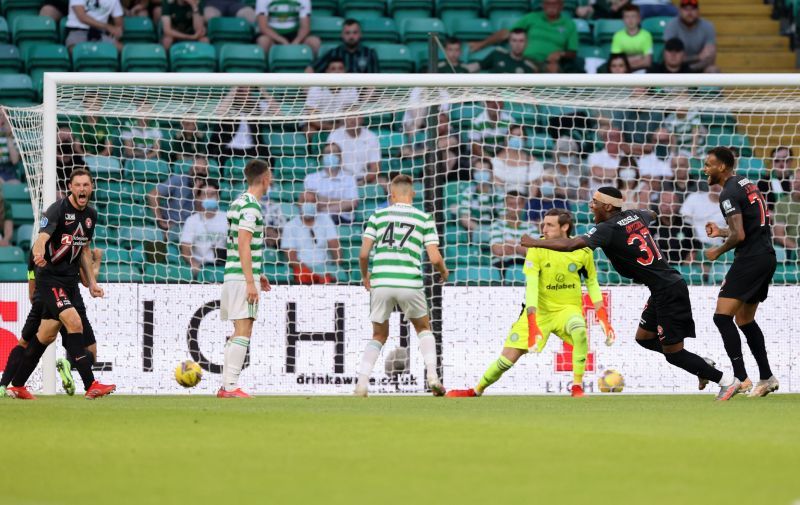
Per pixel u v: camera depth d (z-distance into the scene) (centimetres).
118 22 6581
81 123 4644
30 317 3434
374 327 3747
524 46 6278
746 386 3438
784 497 1369
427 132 5278
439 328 4228
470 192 5128
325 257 5141
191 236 5041
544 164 5341
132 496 1381
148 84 4012
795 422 2500
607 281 4959
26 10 6688
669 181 5012
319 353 4169
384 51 6381
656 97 5031
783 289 4291
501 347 4238
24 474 1585
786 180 5181
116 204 4912
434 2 6825
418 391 4169
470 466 1673
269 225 5209
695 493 1407
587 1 6781
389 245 3653
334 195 5228
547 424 2414
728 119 5478
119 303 4138
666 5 6775
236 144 5256
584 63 6425
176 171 5288
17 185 5925
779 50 6825
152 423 2408
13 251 5719
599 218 3481
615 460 1745
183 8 6488
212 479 1534
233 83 4038
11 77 6325
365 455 1809
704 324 4281
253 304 3500
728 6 7031
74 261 3375
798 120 5538
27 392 3419
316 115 4409
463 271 5112
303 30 6519
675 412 2831
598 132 5422
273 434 2158
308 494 1398
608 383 4200
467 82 4059
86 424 2380
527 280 3603
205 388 4150
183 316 4162
